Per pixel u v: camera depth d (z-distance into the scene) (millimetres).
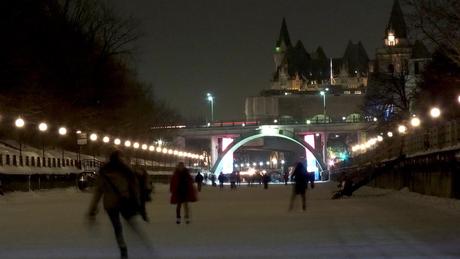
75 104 74500
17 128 60031
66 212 30266
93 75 76438
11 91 60094
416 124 44594
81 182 61281
